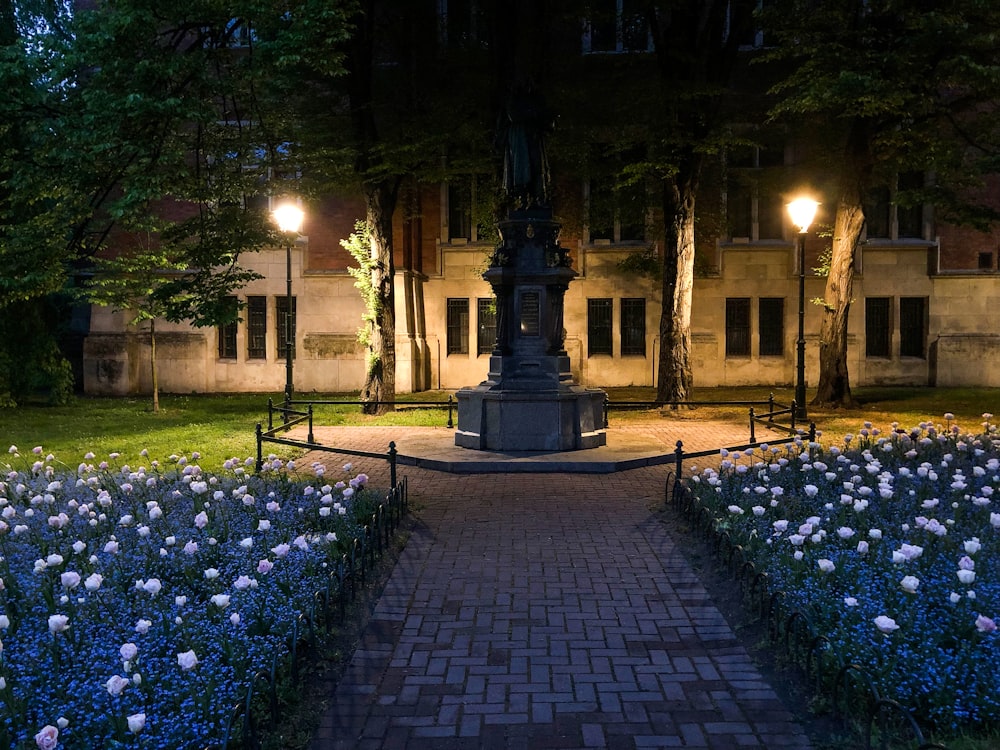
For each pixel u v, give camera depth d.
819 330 29.45
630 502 10.79
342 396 27.64
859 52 17.97
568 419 14.14
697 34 21.45
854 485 9.12
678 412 21.23
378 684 5.38
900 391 27.25
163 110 11.97
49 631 5.30
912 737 4.34
